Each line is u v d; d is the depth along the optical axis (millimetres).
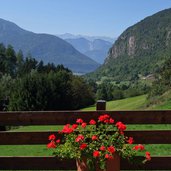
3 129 8102
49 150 7711
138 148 2943
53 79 37750
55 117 3254
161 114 3205
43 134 3254
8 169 3281
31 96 35438
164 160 3201
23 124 3262
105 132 3031
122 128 2965
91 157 2877
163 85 22812
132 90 57875
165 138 3207
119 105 35438
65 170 3451
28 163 3271
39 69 55562
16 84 37000
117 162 2924
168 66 24859
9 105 36125
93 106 43219
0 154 7930
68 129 2992
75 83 41562
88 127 3074
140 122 3219
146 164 3205
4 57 62000
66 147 2967
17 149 8422
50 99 36344
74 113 3254
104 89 55969
